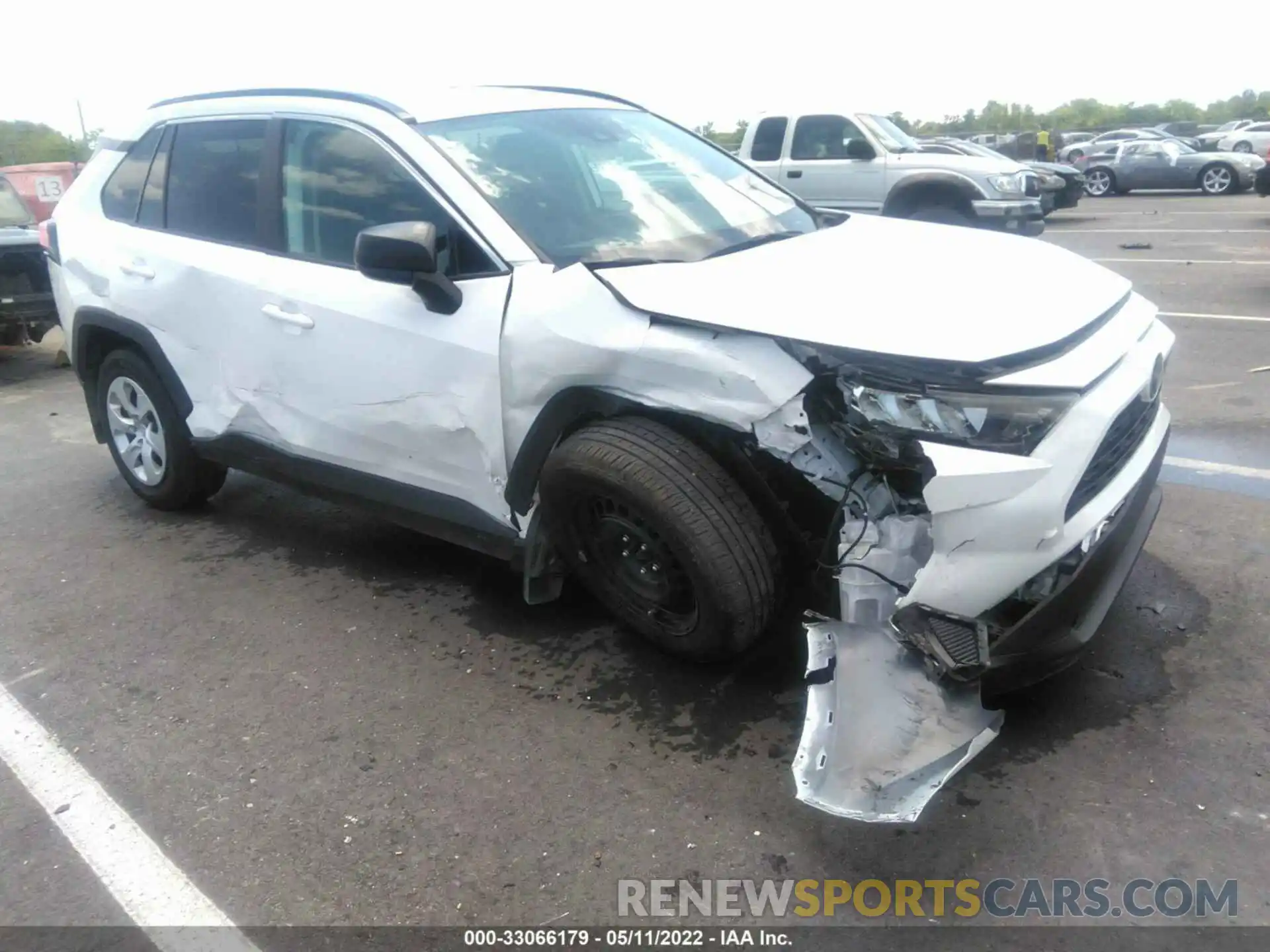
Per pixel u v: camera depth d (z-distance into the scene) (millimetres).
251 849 2682
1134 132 29312
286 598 4035
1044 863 2469
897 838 2574
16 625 3945
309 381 3738
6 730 3271
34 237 8195
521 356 3098
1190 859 2447
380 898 2492
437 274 3229
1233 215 16516
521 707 3205
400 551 4398
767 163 12844
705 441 2920
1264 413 5535
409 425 3486
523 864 2566
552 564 3447
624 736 3027
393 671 3463
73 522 4957
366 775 2938
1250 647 3250
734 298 2828
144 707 3357
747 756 2906
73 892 2578
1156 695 3039
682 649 3137
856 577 2670
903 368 2510
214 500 5141
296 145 3836
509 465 3268
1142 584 3670
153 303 4289
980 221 11570
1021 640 2588
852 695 2566
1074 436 2480
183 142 4305
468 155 3480
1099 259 11859
